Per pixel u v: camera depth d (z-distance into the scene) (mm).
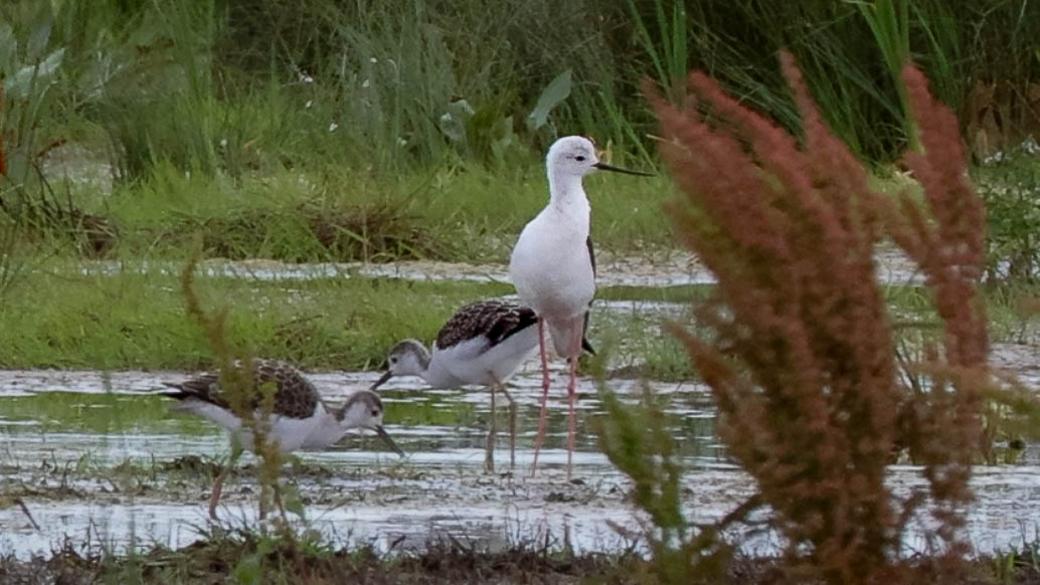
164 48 26203
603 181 23703
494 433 12773
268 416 7887
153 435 12820
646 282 19219
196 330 15523
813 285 6613
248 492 10938
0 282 17438
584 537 9789
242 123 24859
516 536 9727
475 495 11086
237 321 16156
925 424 6863
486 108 25219
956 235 6828
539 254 12656
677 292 17688
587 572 8742
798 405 6621
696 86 7117
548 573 8836
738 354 6738
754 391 6738
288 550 8898
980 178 20406
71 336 15992
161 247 20016
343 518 10289
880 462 6762
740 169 6664
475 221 22031
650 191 22891
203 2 27719
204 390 11164
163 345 15750
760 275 6629
